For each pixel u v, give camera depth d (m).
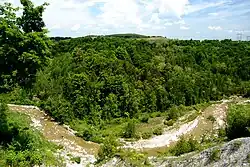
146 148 34.47
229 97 69.25
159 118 50.84
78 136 36.38
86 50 59.16
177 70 69.00
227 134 26.84
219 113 47.69
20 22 23.69
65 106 41.56
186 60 75.19
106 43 67.44
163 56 72.81
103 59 54.19
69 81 46.53
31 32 23.39
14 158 23.44
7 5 22.88
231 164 16.73
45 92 40.78
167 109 59.31
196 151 22.50
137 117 51.88
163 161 21.66
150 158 24.00
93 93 48.22
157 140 37.94
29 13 23.55
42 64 24.80
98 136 37.59
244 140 17.88
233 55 82.69
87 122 45.16
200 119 45.81
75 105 45.28
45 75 41.75
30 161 23.88
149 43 76.50
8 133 25.81
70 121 40.34
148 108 57.06
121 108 51.47
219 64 77.75
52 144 30.39
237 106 29.00
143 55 67.81
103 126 45.97
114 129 43.38
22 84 26.34
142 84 59.06
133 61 64.81
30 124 33.31
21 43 22.80
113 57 58.41
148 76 61.91
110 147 27.70
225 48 87.44
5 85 25.83
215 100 66.75
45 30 24.20
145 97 57.16
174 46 80.31
